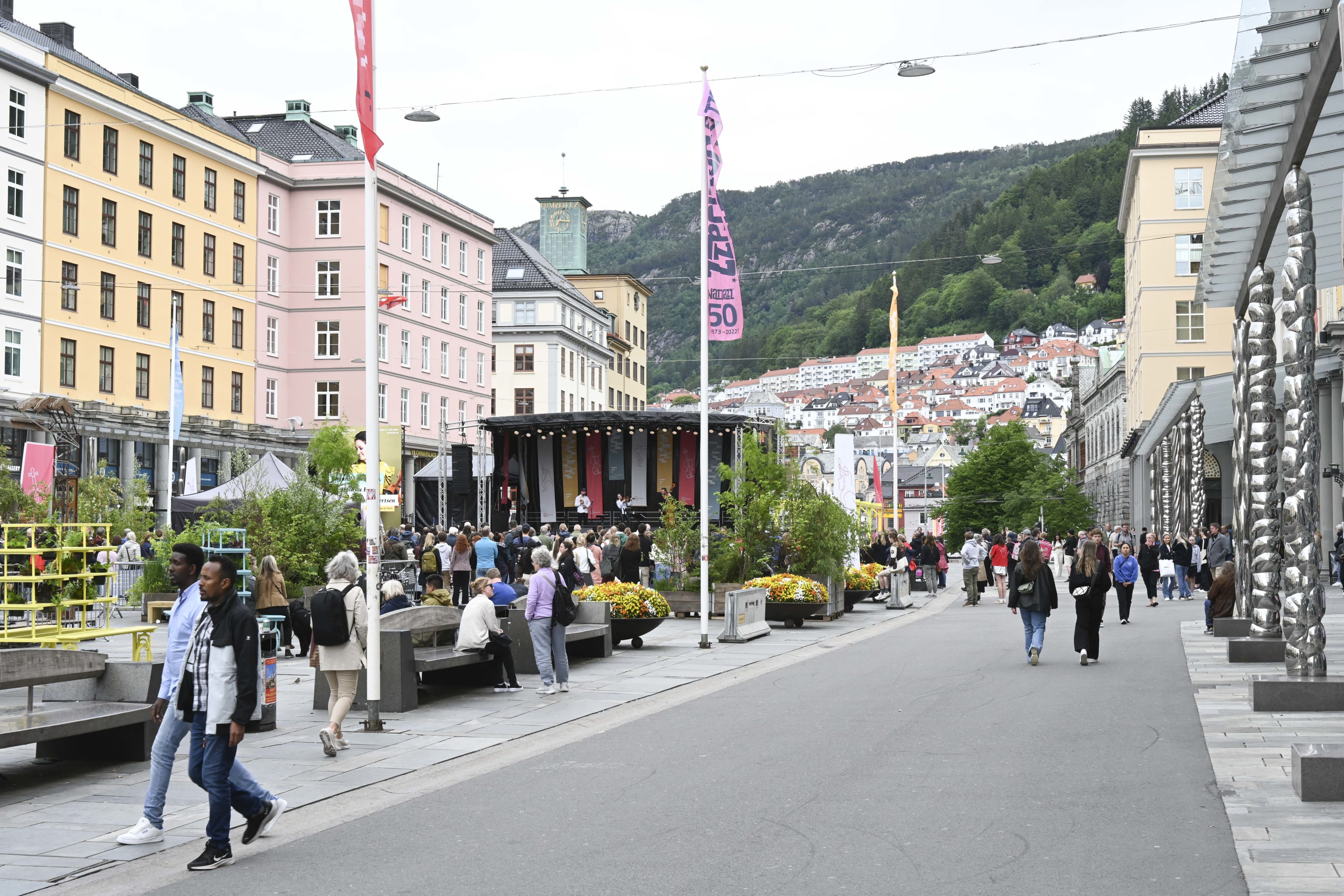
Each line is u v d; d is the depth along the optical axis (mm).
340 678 11914
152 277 53000
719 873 7293
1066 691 15273
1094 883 6941
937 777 10031
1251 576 21703
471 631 15938
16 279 45094
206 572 7918
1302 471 13562
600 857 7738
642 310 115688
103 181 49812
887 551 40094
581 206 109812
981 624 27688
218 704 7777
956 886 6930
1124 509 83688
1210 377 51688
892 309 42469
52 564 13164
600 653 20375
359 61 13766
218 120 63906
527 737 12719
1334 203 16875
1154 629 24938
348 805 9547
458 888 7133
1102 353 102938
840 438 34062
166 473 51656
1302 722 12484
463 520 42062
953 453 196750
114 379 50438
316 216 64125
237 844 8375
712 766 10711
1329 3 11375
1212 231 17172
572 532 35531
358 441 37125
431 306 70688
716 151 22359
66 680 10797
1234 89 13008
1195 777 9852
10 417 43312
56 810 9359
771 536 29469
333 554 24438
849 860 7527
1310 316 13633
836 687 16172
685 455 42031
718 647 22297
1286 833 7980
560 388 91438
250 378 60562
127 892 7242
